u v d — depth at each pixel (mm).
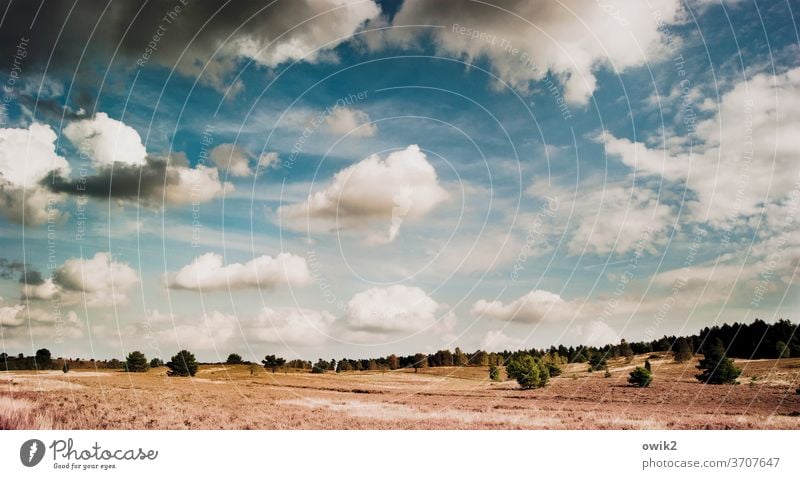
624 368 55406
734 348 52562
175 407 26984
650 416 28266
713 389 41000
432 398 37219
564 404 34438
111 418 22609
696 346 54812
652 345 61719
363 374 50125
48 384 32500
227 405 29094
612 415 28688
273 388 39625
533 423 25016
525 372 45812
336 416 26312
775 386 40625
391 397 37312
